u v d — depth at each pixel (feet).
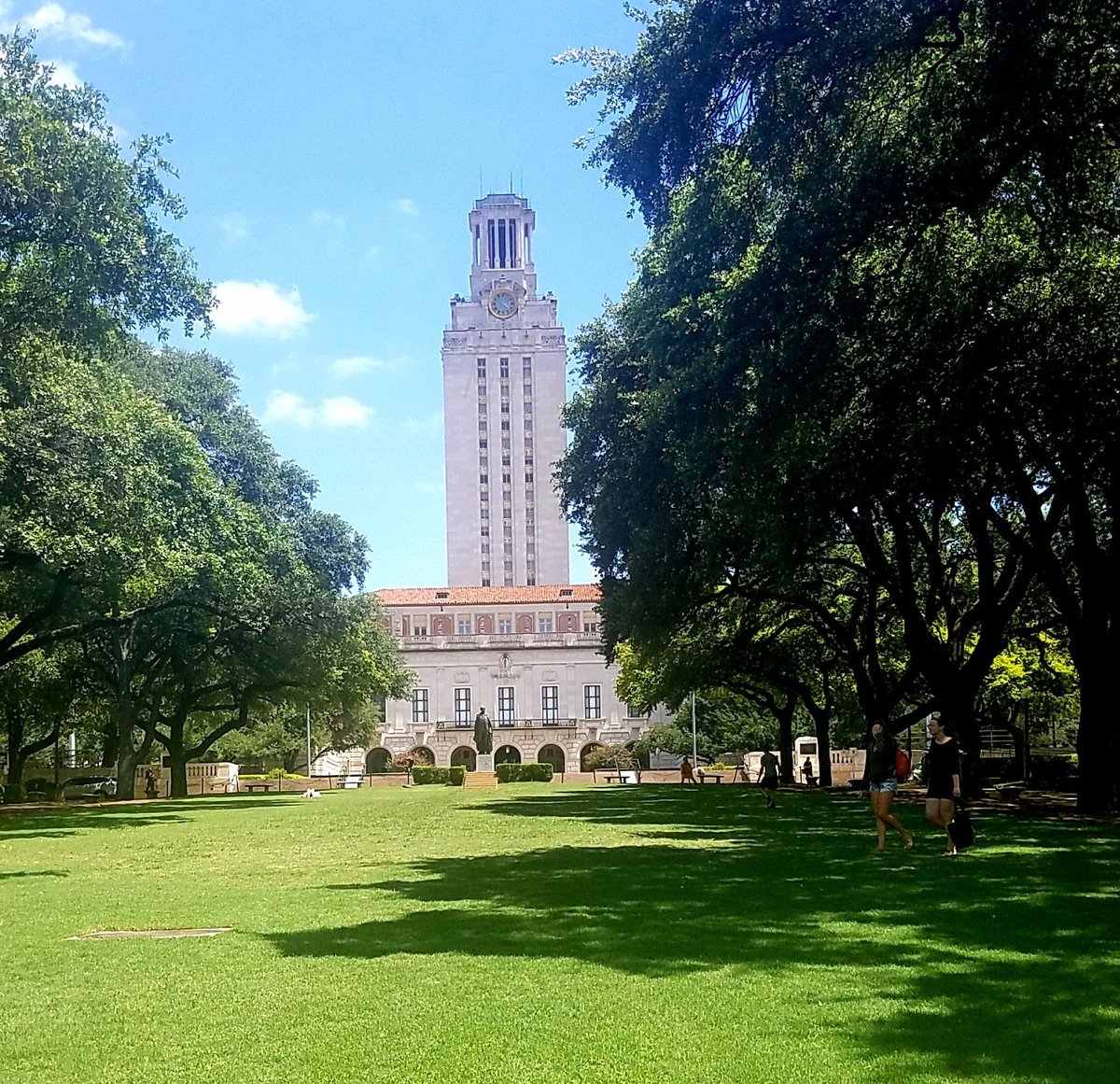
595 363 115.44
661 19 55.42
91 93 85.66
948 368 59.72
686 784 208.13
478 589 391.45
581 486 115.03
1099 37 47.03
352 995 25.55
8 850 73.82
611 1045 21.36
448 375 485.56
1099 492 92.63
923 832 73.46
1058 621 124.98
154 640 167.43
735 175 57.77
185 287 89.71
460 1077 19.70
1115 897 40.27
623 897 41.70
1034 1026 22.44
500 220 501.97
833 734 264.72
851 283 55.88
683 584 101.76
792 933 33.19
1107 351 62.44
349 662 213.25
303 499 178.91
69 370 93.61
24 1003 25.70
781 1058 20.47
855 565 115.14
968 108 48.85
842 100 51.85
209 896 44.68
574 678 368.89
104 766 257.96
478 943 31.91
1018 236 62.34
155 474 105.50
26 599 123.34
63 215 79.51
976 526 94.73
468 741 364.17
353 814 110.73
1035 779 149.48
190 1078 19.95
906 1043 21.29
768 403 55.62
